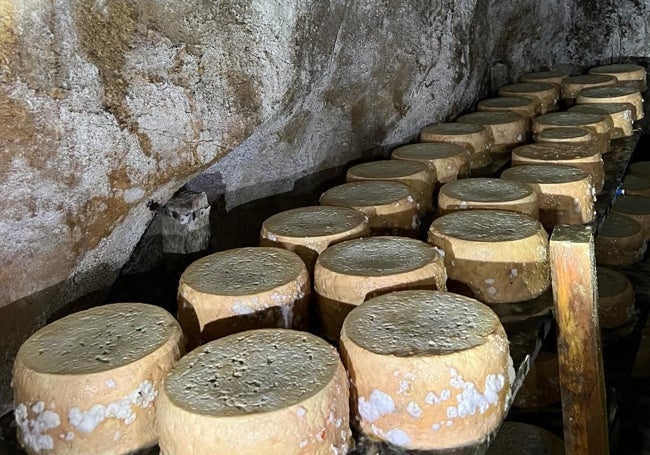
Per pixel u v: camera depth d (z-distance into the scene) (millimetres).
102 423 876
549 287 1313
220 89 1211
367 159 2020
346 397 895
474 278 1246
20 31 868
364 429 938
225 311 1042
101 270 1212
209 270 1149
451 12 2115
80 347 948
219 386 860
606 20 3297
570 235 1205
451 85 2234
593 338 1229
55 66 924
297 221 1354
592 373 1261
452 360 890
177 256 1445
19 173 936
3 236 976
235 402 821
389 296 1065
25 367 904
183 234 1427
